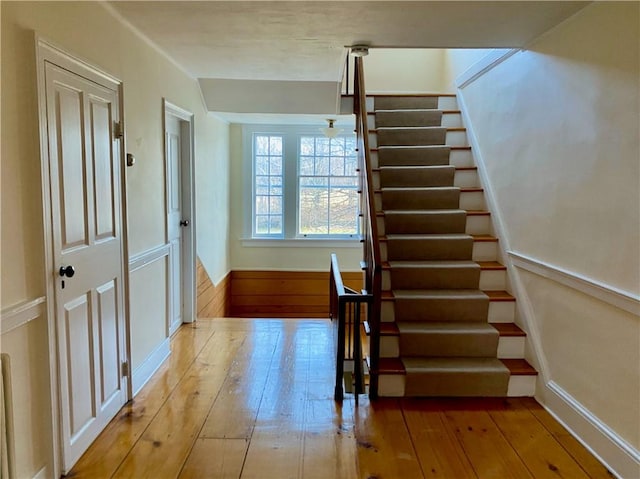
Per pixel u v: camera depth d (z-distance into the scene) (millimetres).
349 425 2629
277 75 4176
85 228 2295
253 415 2719
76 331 2229
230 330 4297
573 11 2465
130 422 2613
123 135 2689
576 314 2527
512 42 3062
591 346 2391
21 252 1825
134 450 2346
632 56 2062
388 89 5887
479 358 3137
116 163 2625
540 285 2949
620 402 2176
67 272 2104
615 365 2203
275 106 4852
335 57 3490
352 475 2178
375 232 3064
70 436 2182
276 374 3320
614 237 2193
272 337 4113
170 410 2762
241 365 3475
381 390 2971
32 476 1924
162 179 3473
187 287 4461
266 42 3090
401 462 2283
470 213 3857
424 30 2789
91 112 2340
